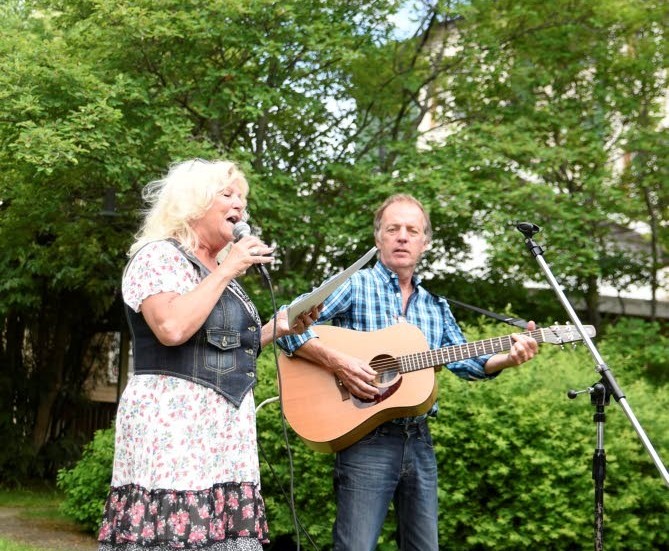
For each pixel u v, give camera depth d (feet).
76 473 23.52
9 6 28.32
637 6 31.42
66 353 37.63
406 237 12.79
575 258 30.12
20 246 31.12
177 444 8.80
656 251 34.65
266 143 30.17
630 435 18.75
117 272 33.17
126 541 8.74
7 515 27.12
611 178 31.42
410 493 12.25
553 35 31.76
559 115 31.04
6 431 34.68
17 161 24.97
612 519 18.60
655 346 29.32
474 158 28.89
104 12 24.45
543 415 18.51
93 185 27.78
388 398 12.05
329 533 19.42
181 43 26.48
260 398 19.93
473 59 31.19
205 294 8.75
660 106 33.63
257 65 27.61
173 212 9.41
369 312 12.78
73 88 23.76
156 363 9.02
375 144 32.01
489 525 18.56
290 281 27.71
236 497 9.02
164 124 24.89
